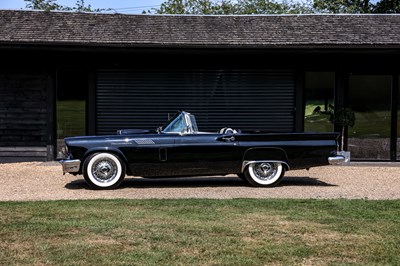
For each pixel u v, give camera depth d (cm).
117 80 1361
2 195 788
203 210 646
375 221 589
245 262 434
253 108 1377
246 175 886
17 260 436
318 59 1355
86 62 1345
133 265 424
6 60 1333
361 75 1355
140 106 1367
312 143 883
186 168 873
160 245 482
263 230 542
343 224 572
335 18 1465
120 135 869
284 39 1295
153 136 866
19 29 1321
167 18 1466
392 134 1353
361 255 457
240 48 1245
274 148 877
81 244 484
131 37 1292
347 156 1275
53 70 1338
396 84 1349
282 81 1375
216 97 1373
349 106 1359
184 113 895
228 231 536
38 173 1079
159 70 1363
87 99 1357
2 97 1338
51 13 1460
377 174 1083
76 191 834
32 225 556
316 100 1371
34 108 1338
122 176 859
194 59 1362
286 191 839
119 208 657
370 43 1232
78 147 850
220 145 872
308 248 476
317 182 959
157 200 721
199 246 480
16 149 1342
